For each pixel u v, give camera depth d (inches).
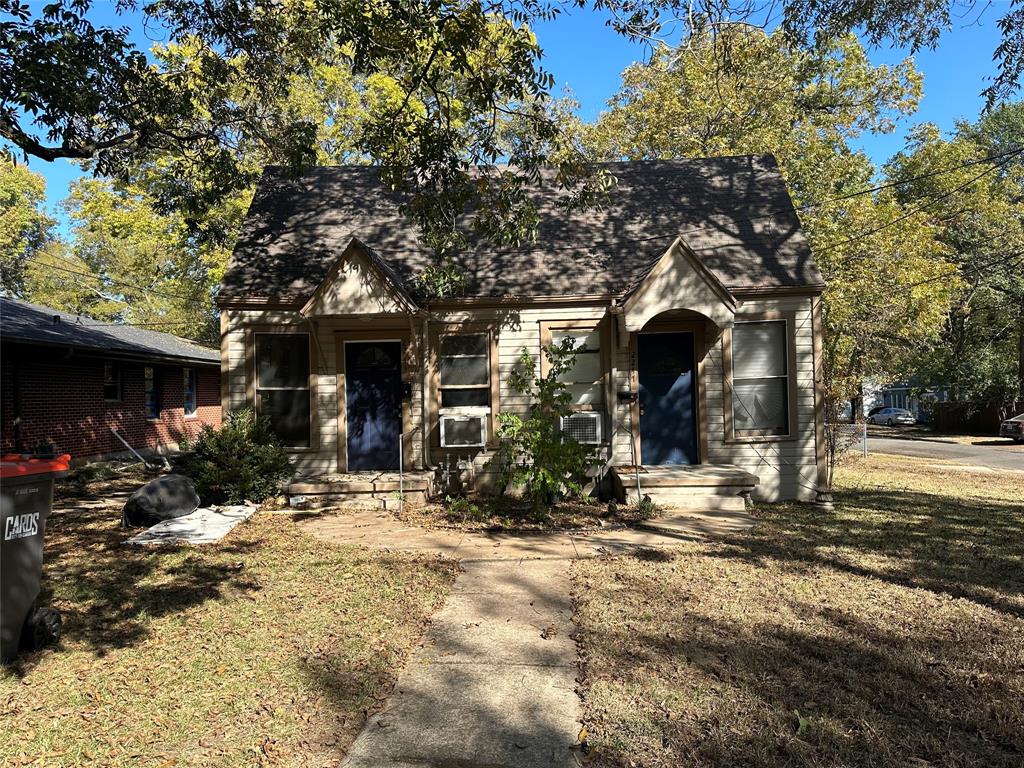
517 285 395.2
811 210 693.9
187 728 129.7
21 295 1494.8
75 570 240.2
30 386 554.6
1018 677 147.8
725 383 388.5
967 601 200.7
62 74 286.2
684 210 437.1
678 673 151.4
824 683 146.1
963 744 121.7
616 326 387.9
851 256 684.7
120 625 185.0
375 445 403.2
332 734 128.0
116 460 660.1
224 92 401.4
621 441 390.9
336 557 257.4
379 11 278.5
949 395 1325.0
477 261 410.6
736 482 357.1
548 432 337.4
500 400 394.3
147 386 745.0
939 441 1082.7
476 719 133.8
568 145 325.4
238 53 402.3
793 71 677.3
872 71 743.1
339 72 818.2
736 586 216.5
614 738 124.5
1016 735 123.7
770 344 390.0
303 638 174.6
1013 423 1052.5
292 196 458.9
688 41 328.5
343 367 398.0
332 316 361.7
